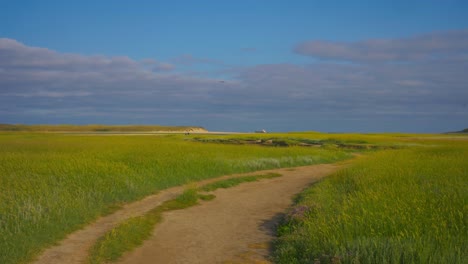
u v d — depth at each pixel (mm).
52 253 10117
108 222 13438
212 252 10742
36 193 14969
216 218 14750
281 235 12273
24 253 9781
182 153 32875
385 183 17297
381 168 23141
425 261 8133
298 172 29406
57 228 11797
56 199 14383
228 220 14453
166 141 60000
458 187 15445
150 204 16750
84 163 23219
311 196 17188
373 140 68625
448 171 21062
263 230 13109
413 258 8203
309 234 10703
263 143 57406
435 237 9336
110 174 20219
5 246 9867
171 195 18797
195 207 16719
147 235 12188
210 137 76750
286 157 35656
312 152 42094
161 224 13641
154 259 10094
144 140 63656
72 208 13742
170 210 15961
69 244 10875
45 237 11008
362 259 8445
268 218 14852
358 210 12055
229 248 11117
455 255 8352
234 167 28266
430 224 10391
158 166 23938
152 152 33375
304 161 35625
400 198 13594
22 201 13906
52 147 41781
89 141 58594
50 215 12703
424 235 9508
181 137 78312
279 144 56594
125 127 175125
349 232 10055
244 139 65938
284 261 9695
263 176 26469
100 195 16141
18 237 10578
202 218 14695
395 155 34781
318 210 13234
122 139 67562
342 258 8547
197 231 12852
